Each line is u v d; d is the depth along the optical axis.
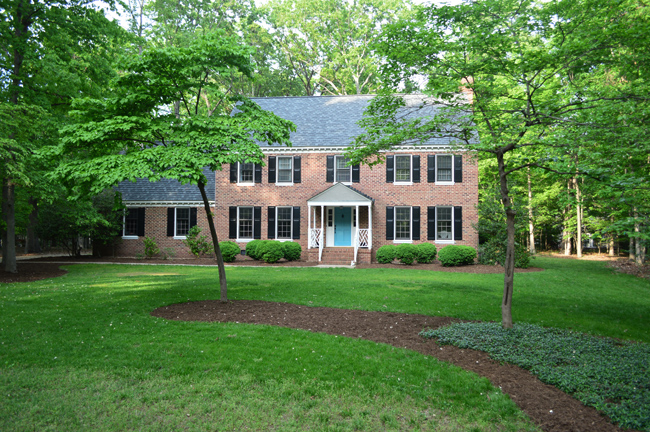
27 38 16.67
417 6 7.36
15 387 5.13
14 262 16.56
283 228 22.98
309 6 36.41
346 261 20.89
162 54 8.41
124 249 23.81
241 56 9.09
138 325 7.87
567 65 7.01
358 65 37.84
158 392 5.03
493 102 8.22
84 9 18.16
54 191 16.09
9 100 16.55
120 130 8.56
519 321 8.44
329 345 6.74
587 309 9.80
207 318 8.51
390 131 7.89
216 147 8.65
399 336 7.36
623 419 4.30
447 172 21.73
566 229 28.92
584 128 6.66
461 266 19.34
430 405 4.77
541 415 4.53
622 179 5.94
